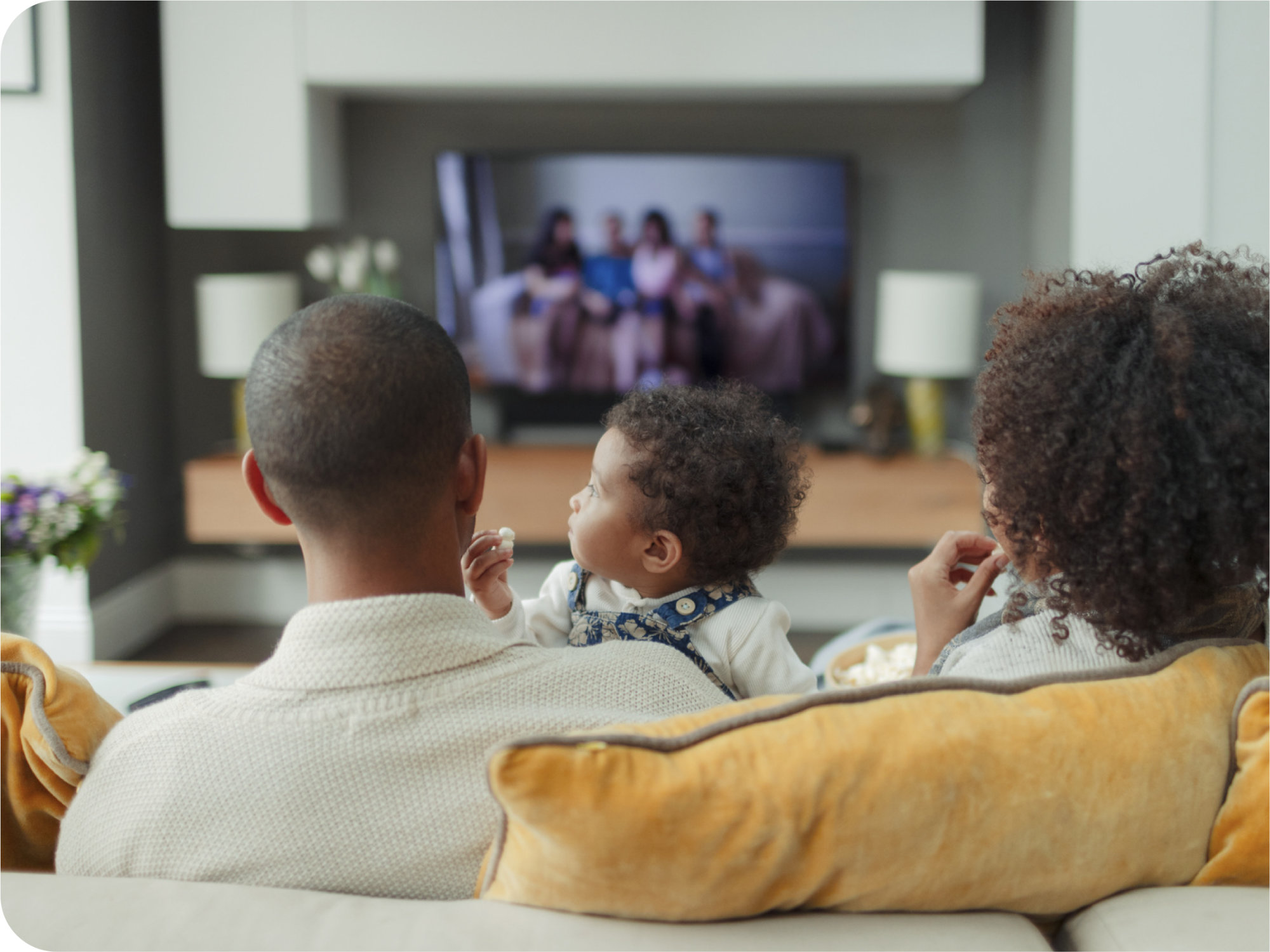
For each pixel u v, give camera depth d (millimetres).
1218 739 701
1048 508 762
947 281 3939
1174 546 728
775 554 1171
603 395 4324
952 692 675
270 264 4340
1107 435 739
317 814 702
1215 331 763
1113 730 671
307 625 724
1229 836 700
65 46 3408
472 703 723
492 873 677
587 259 4234
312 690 714
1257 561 745
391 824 702
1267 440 734
